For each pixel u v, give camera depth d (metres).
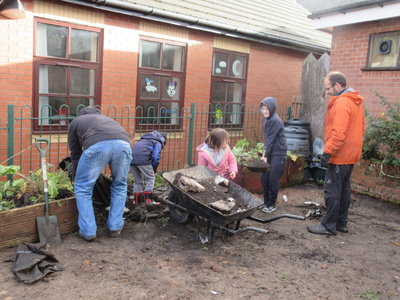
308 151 8.16
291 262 4.07
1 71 5.84
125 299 3.17
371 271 3.94
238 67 9.23
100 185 4.73
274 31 9.63
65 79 6.57
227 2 9.73
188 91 8.27
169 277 3.59
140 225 4.84
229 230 4.12
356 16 7.46
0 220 3.81
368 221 5.61
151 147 5.21
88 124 4.16
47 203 4.10
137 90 7.49
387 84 7.29
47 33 6.27
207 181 4.85
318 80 8.92
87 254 3.94
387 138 6.54
